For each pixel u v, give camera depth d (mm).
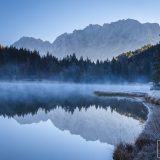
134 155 16578
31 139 26562
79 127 33344
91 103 62375
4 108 52938
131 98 73750
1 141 25531
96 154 20484
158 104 52875
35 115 44562
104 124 34812
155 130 23047
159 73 55094
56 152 21328
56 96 84062
